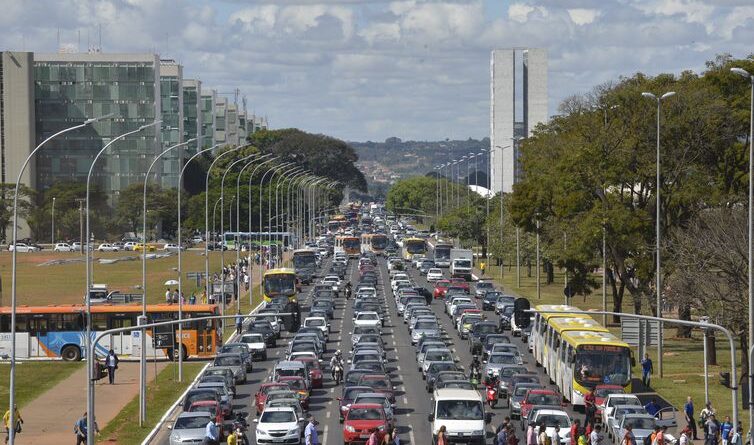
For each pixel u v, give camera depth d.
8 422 78.56
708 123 134.00
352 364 101.31
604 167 134.12
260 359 122.50
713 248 108.56
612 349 91.69
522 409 81.81
